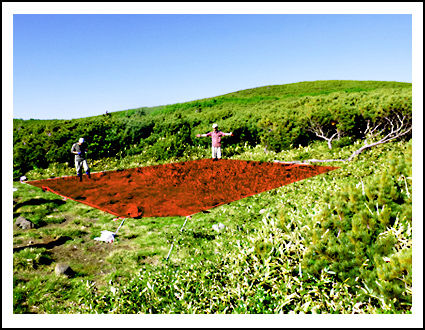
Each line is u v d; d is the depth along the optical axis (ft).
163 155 37.35
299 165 27.96
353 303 7.35
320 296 7.91
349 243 8.13
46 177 31.40
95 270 13.21
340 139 31.19
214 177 26.76
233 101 104.22
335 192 10.23
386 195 8.73
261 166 28.63
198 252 13.94
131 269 13.29
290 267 8.80
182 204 21.52
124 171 32.91
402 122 28.09
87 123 39.96
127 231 17.79
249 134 39.60
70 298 10.90
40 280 11.73
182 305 8.94
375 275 7.41
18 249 14.29
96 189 26.27
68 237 16.60
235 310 8.14
